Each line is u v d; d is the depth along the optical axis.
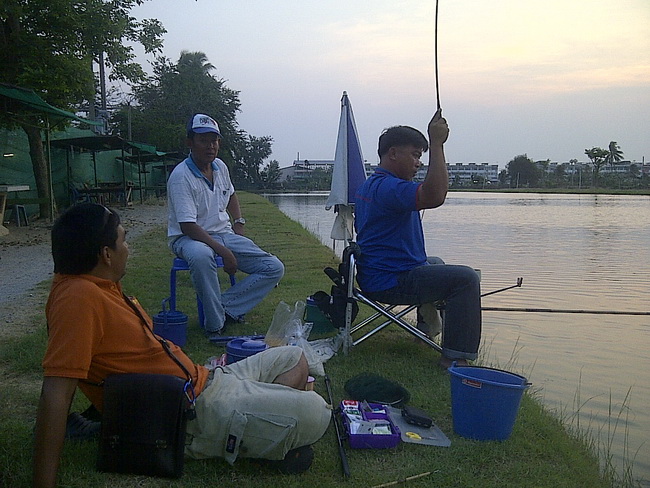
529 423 3.20
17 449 2.59
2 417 3.01
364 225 4.16
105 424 2.33
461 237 17.52
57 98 13.01
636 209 36.16
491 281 9.75
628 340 6.09
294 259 9.05
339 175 5.57
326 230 18.25
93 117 27.72
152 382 2.30
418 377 3.80
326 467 2.61
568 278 10.07
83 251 2.24
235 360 3.48
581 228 21.09
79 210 2.29
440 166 3.62
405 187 3.84
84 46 13.73
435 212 31.70
